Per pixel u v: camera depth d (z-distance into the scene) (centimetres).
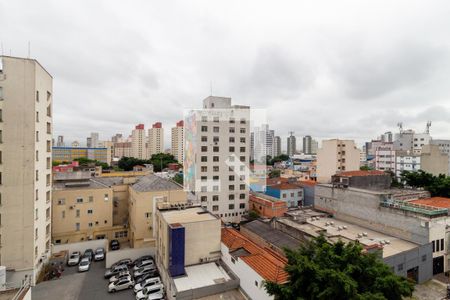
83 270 3484
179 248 2711
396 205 3559
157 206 3838
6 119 2973
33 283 3052
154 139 17338
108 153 16638
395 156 9131
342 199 4300
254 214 5284
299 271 1609
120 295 2886
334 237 3200
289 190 6366
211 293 2441
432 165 7569
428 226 3106
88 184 4709
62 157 15762
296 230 3397
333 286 1483
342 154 7544
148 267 3378
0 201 2948
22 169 3033
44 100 3453
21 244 3011
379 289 1536
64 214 4278
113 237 4550
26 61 3073
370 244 3014
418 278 2975
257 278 2242
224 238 3138
